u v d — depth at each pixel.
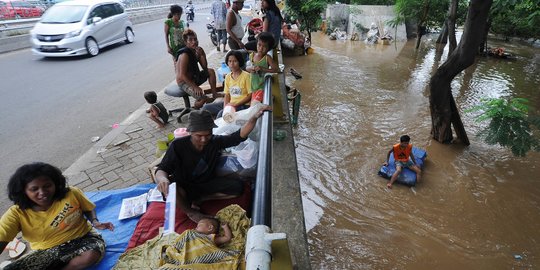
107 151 4.66
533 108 8.52
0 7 15.14
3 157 4.64
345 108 8.28
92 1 11.39
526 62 13.52
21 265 2.37
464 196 5.06
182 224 2.87
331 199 4.96
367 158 6.06
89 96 7.12
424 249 4.08
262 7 6.46
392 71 11.62
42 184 2.27
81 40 10.31
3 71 9.10
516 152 5.21
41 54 10.15
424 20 14.82
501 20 16.56
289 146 4.22
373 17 17.44
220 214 2.68
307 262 2.56
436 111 6.47
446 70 5.98
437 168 5.78
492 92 9.85
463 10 14.87
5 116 6.07
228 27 7.23
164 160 2.84
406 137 5.14
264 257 1.10
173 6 6.41
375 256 3.97
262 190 1.53
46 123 5.77
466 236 4.30
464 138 6.53
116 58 10.62
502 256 4.01
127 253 2.49
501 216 4.66
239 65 4.51
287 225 2.94
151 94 5.26
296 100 6.85
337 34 17.38
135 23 19.17
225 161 3.13
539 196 5.08
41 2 17.11
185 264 2.17
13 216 2.32
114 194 3.51
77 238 2.58
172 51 6.70
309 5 13.39
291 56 13.36
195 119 2.69
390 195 5.08
